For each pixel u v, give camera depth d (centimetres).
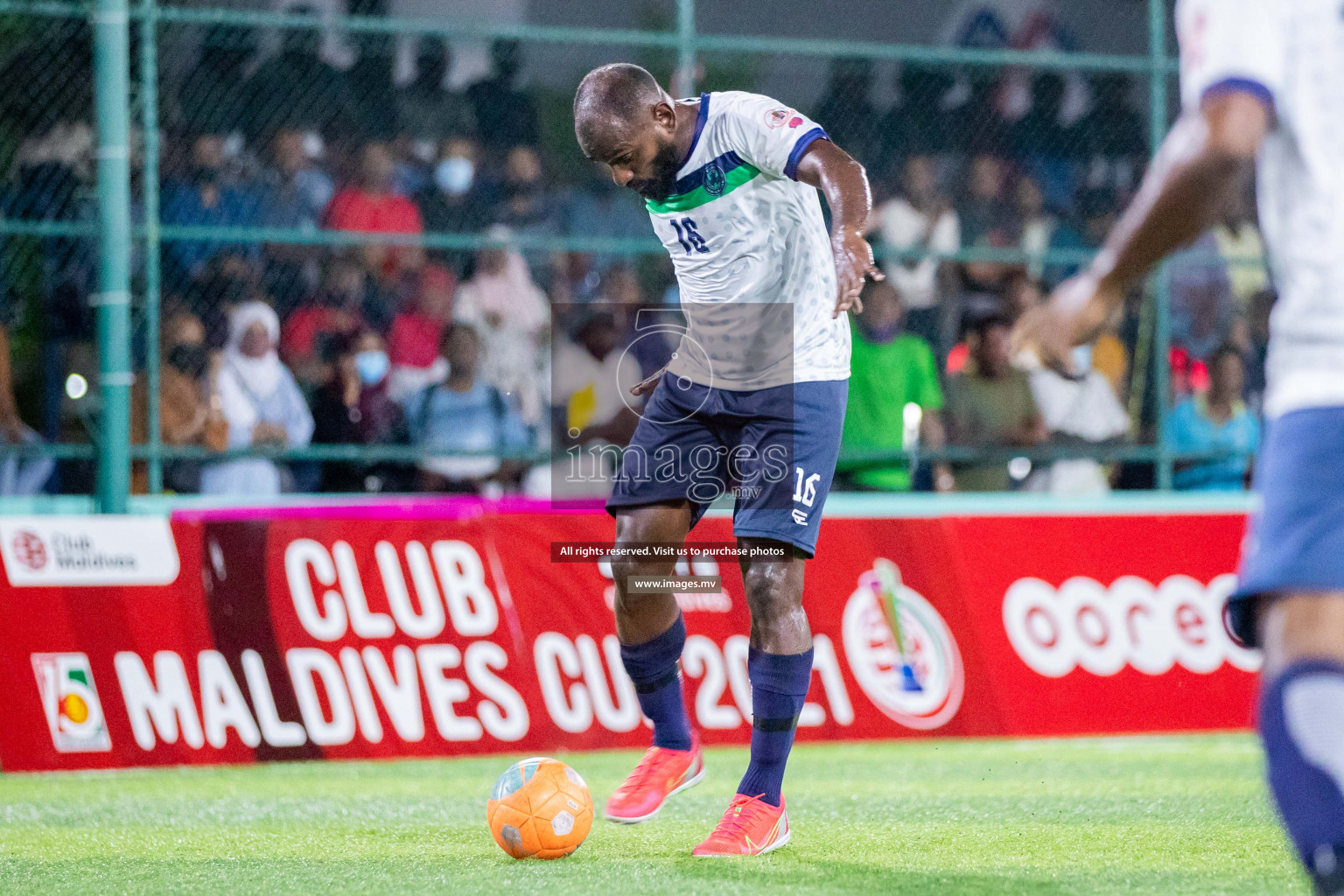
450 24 2111
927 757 1847
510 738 1892
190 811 1425
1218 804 1388
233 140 2305
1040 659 2036
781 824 1080
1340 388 557
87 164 2170
